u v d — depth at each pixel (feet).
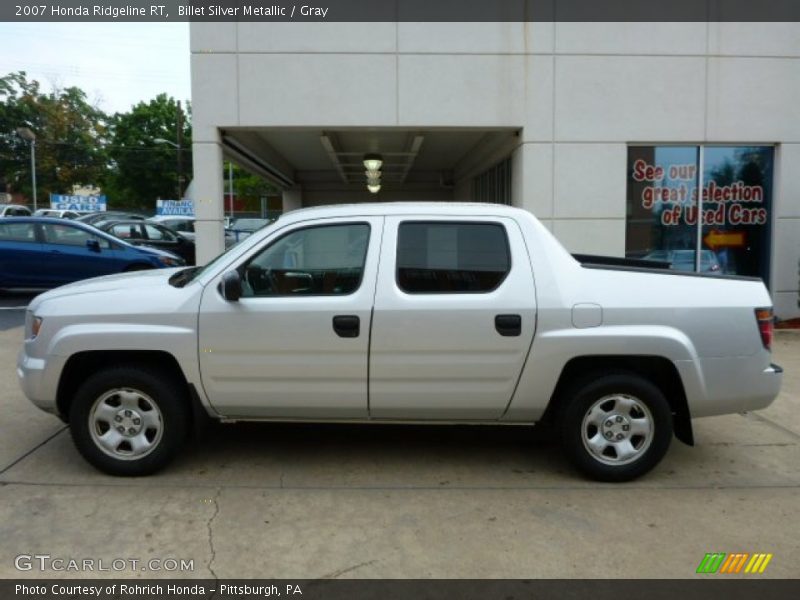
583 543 11.76
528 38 29.50
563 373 14.35
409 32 29.25
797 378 23.15
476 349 13.83
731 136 30.55
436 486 14.19
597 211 30.25
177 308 13.97
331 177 59.11
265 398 14.20
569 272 14.12
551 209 30.17
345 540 11.79
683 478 14.74
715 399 14.10
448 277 14.03
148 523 12.32
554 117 29.86
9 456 15.57
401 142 38.86
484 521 12.57
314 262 14.20
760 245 31.81
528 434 17.58
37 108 178.50
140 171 197.88
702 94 30.27
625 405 14.14
